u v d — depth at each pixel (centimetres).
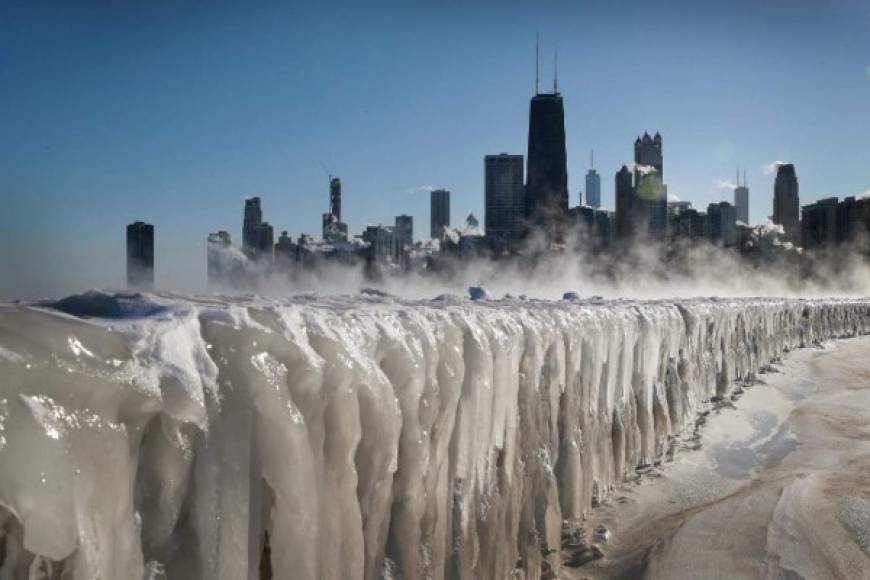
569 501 696
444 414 448
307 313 332
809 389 1708
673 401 1162
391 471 372
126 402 229
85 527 208
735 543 657
